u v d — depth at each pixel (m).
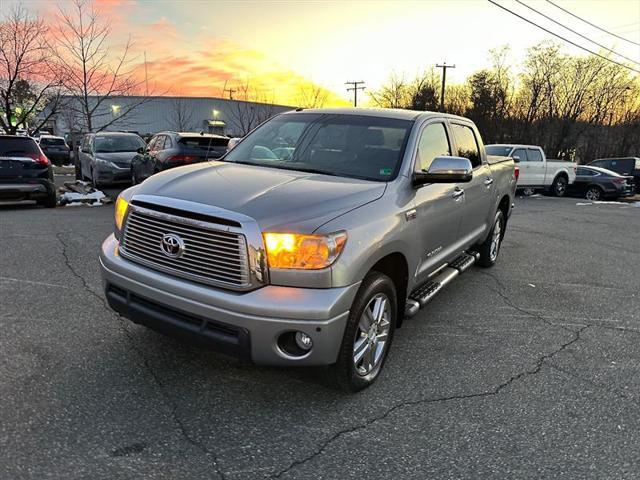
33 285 4.96
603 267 7.06
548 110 42.88
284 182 3.27
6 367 3.30
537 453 2.71
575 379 3.60
